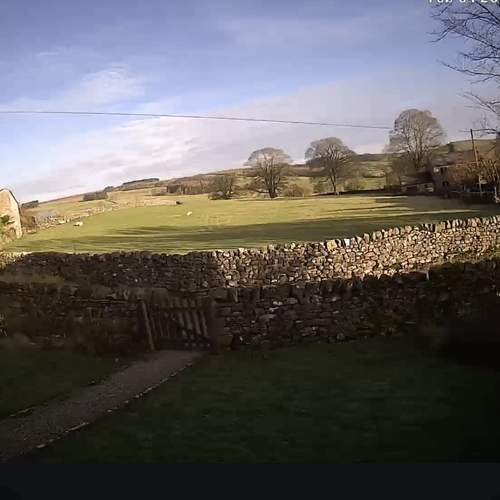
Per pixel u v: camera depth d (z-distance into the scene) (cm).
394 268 1833
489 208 3956
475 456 504
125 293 1133
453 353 812
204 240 3416
